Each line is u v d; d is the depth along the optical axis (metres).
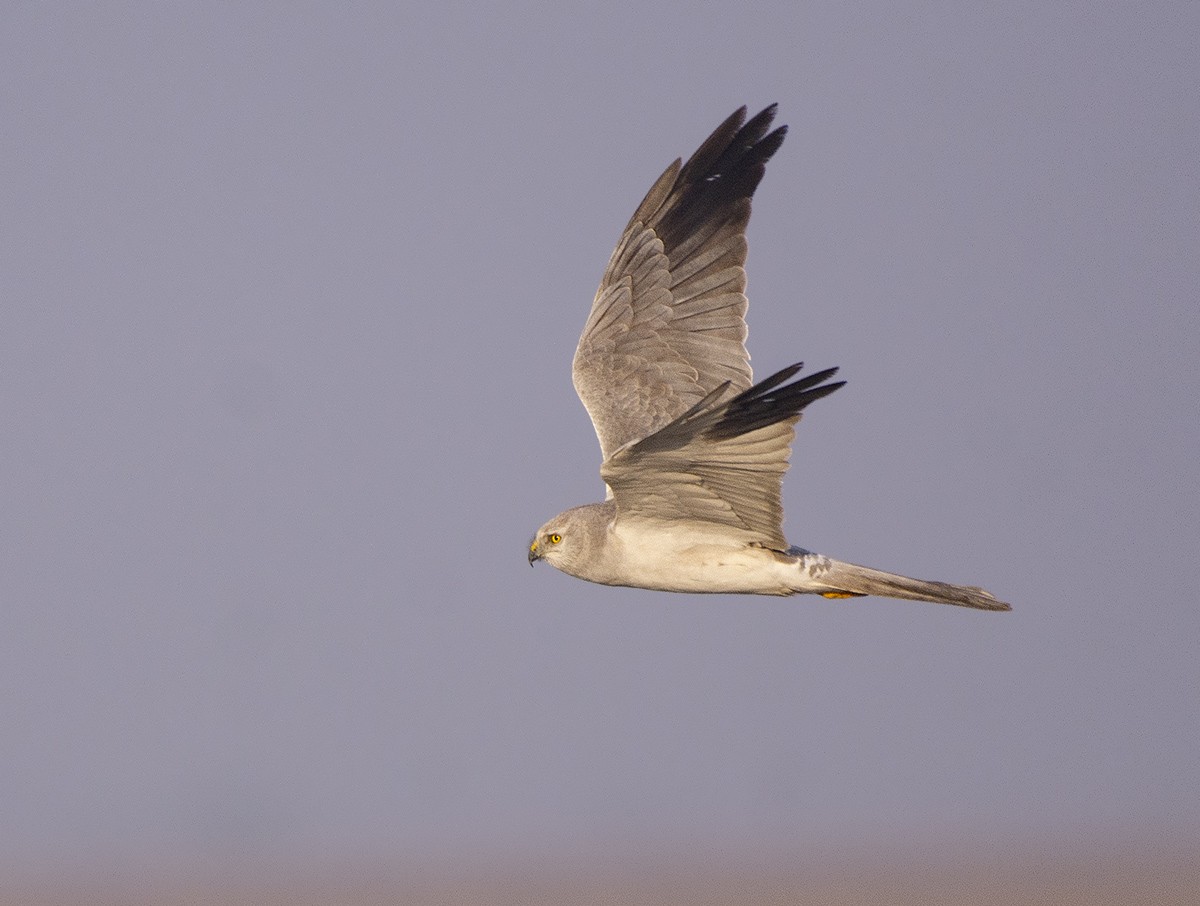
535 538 14.41
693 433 12.35
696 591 14.12
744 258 15.38
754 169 15.48
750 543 13.80
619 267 15.86
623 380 15.41
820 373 12.12
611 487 13.30
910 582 13.80
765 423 12.39
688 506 13.50
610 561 14.10
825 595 14.03
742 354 15.28
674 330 15.52
